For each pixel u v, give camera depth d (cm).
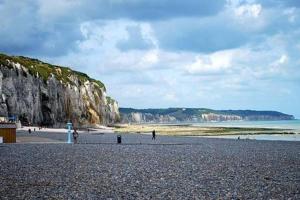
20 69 15788
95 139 8994
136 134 12838
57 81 18838
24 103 15438
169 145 6875
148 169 3338
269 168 3484
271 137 11194
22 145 6209
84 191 2297
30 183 2566
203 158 4388
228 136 11688
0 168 3331
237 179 2784
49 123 17338
